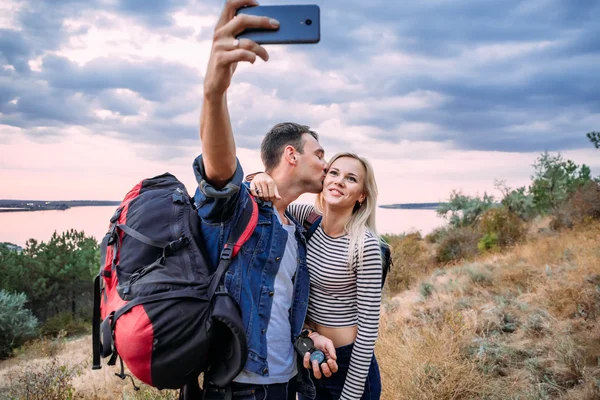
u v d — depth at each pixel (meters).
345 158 2.13
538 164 18.12
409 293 9.41
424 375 4.10
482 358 4.67
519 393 4.12
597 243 8.85
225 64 1.15
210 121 1.28
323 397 2.25
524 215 17.20
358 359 2.03
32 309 23.16
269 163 2.03
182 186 1.74
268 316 1.64
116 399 5.08
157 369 1.35
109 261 1.53
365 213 2.15
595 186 13.79
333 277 2.12
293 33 1.15
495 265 9.65
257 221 1.65
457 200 19.45
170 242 1.47
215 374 1.52
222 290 1.46
